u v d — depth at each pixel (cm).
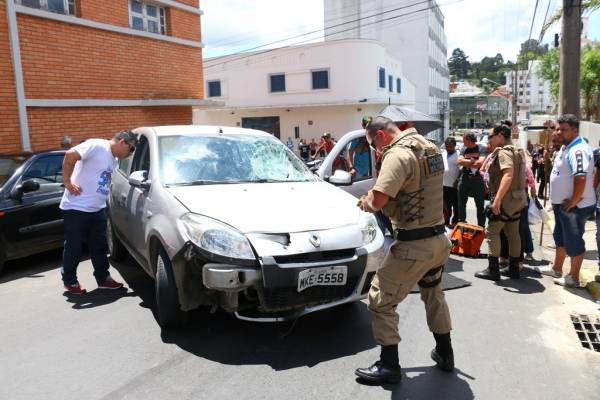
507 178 523
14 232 587
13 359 363
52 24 956
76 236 497
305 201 412
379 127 325
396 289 318
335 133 3447
